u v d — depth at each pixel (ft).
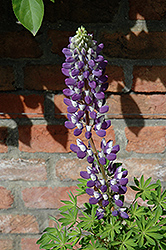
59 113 4.42
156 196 3.84
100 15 4.23
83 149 3.67
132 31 4.26
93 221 3.80
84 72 3.56
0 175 4.58
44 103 4.41
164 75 4.34
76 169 4.55
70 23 4.25
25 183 4.59
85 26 4.25
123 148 4.49
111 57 4.31
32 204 4.64
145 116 4.42
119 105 4.41
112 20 4.24
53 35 4.27
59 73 4.34
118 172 3.69
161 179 4.56
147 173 4.54
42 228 4.69
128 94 4.39
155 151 4.50
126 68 4.33
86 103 3.66
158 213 3.73
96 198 3.70
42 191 4.61
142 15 4.23
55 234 3.89
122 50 4.30
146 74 4.34
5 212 4.66
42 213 4.66
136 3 4.20
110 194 3.80
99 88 3.62
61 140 4.48
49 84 4.36
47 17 4.23
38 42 4.28
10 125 4.46
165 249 3.75
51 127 4.45
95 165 3.75
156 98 4.39
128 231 3.78
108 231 3.71
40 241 3.83
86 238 3.84
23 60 4.32
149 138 4.47
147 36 4.27
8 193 4.61
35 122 4.45
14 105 4.41
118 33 4.26
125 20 4.24
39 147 4.50
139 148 4.49
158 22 4.24
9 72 4.34
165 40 4.28
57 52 4.31
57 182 4.59
